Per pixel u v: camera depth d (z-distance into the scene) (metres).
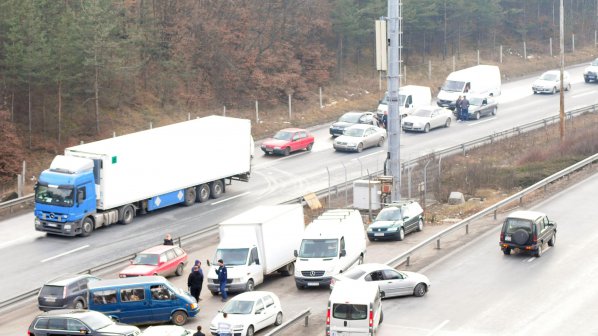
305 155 117.69
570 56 188.38
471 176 103.31
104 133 120.56
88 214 88.19
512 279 70.38
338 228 74.31
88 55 118.75
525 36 194.25
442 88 142.25
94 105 123.50
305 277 72.00
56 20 119.44
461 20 177.12
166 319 64.62
